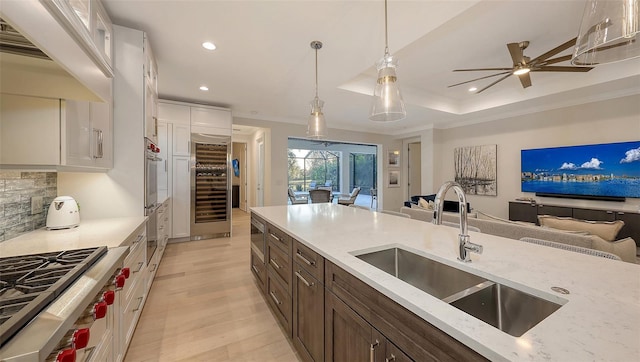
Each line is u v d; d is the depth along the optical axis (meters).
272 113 5.57
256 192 7.23
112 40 2.21
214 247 4.29
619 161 3.96
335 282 1.27
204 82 3.71
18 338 0.62
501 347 0.60
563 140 4.61
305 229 1.86
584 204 4.36
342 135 7.02
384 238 1.60
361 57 2.88
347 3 1.99
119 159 2.26
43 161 1.39
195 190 4.66
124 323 1.64
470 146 6.10
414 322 0.82
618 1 1.21
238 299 2.55
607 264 1.13
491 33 2.75
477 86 4.53
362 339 1.07
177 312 2.30
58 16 1.11
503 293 1.00
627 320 0.71
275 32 2.40
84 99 1.45
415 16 2.10
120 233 1.67
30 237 1.57
